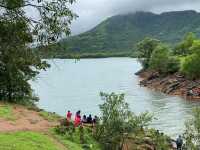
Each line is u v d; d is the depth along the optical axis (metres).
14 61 17.67
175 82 122.19
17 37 16.27
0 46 16.52
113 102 36.88
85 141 32.62
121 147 35.62
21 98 43.84
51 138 29.92
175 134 59.25
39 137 28.62
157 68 145.75
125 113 36.88
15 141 25.73
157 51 146.38
